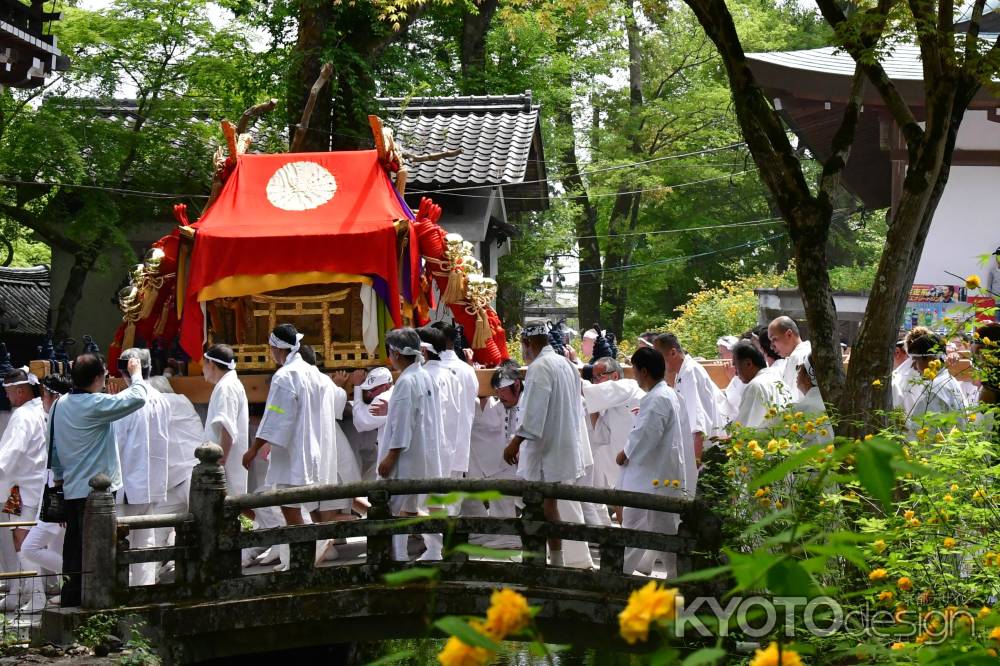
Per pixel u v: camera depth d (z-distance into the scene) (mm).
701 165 29422
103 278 19000
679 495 7688
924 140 6523
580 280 30219
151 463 8148
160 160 17250
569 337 10367
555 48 25016
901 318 6504
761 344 9367
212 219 9680
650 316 33156
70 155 15609
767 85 14633
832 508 5453
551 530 7230
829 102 14359
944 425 5652
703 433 8539
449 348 8758
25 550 7871
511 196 20969
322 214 9656
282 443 8062
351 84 15414
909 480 5062
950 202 14078
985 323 6758
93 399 7621
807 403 7168
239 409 8352
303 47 15383
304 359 8430
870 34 6680
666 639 2488
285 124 16078
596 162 28922
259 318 9492
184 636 7234
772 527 5734
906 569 4777
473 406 8727
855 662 4801
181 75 17500
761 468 5969
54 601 8211
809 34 31281
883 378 6449
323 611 7336
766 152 6934
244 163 10180
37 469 8508
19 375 8570
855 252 30922
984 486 5188
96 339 19031
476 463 9273
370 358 9469
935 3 7102
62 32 16312
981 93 13359
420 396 7980
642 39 29719
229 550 7414
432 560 7703
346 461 8891
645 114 28328
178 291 9586
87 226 16219
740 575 2473
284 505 7770
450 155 11656
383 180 10055
